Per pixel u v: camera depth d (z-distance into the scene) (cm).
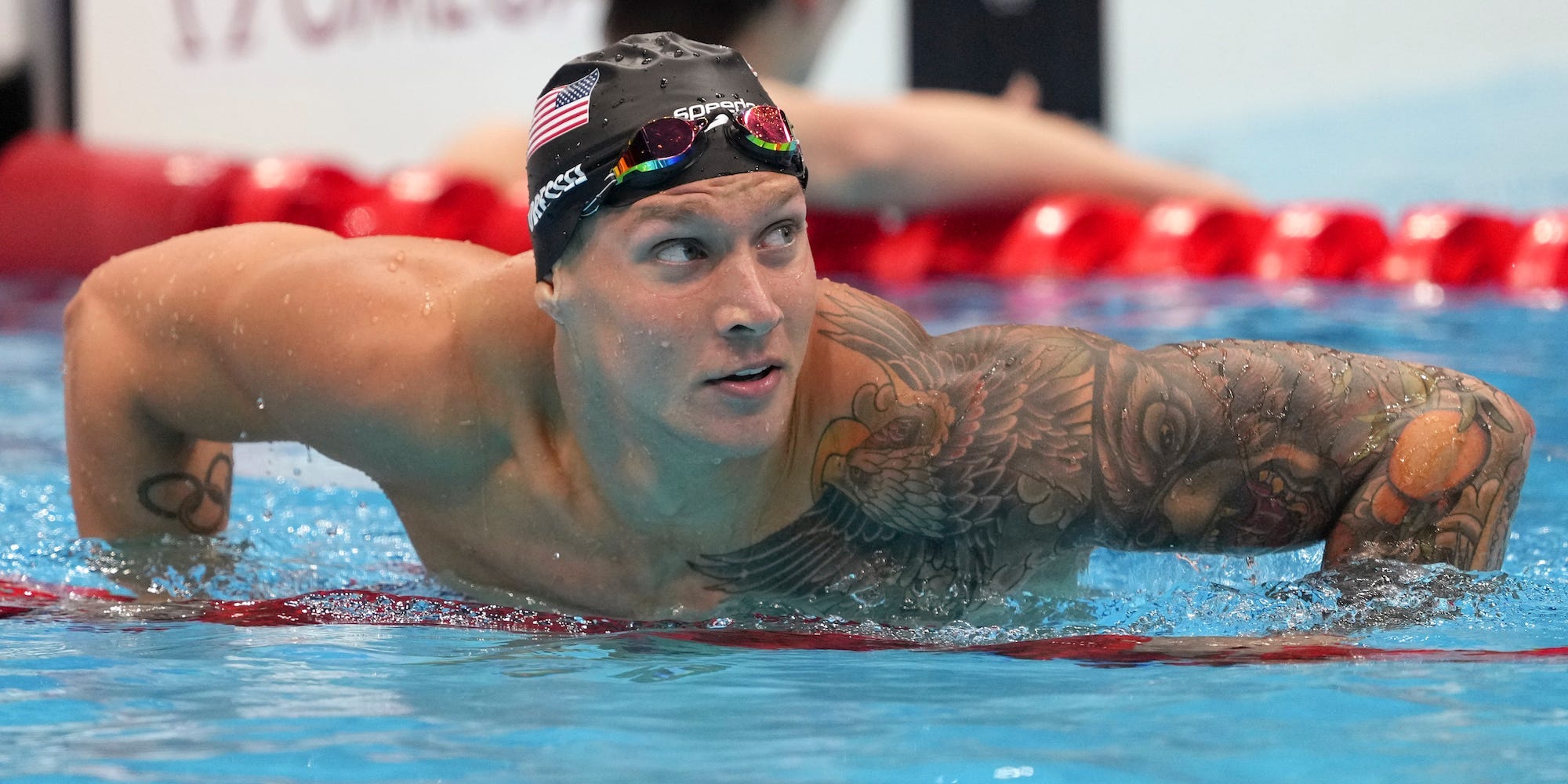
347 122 3481
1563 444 1208
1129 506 696
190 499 856
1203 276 2411
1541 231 2217
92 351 828
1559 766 476
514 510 743
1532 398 1362
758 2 3025
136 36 3697
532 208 682
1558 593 742
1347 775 470
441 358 727
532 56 3216
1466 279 2253
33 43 3756
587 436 697
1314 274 2336
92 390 825
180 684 608
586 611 757
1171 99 2911
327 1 3447
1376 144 2680
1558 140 2469
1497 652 637
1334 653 643
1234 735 516
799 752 499
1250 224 2494
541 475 727
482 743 515
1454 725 525
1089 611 743
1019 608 743
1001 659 647
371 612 755
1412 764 481
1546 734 513
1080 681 600
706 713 555
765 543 727
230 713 560
